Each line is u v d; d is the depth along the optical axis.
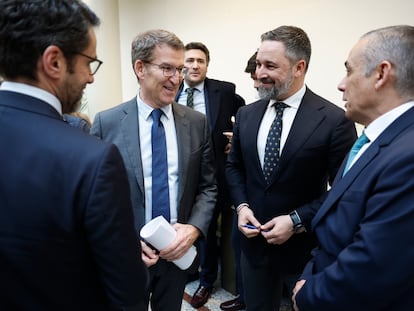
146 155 1.24
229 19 2.98
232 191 1.49
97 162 0.55
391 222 0.67
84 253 0.59
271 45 1.26
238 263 2.00
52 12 0.57
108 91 3.89
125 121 1.24
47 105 0.60
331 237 0.87
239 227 1.38
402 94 0.79
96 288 0.64
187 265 1.20
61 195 0.55
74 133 0.59
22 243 0.55
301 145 1.25
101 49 3.80
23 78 0.59
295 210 1.25
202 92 2.43
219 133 2.29
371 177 0.76
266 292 1.47
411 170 0.67
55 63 0.59
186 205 1.29
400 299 0.73
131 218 0.63
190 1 3.29
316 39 2.38
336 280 0.75
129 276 0.62
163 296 1.37
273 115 1.36
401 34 0.78
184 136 1.29
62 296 0.59
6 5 0.55
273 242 1.24
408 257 0.66
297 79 1.29
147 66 1.17
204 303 2.16
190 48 2.40
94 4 3.71
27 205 0.54
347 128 1.23
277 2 2.57
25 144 0.56
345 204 0.83
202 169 1.39
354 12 2.14
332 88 2.35
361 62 0.83
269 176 1.32
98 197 0.55
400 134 0.77
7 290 0.57
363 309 0.73
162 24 3.65
